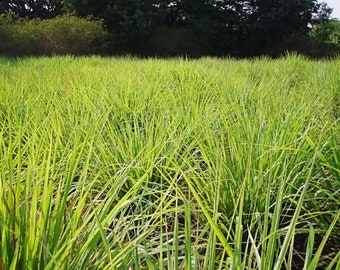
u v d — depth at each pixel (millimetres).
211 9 32281
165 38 29250
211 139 2568
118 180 1688
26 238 1262
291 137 2494
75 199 1560
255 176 2152
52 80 5898
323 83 5551
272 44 31656
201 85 5086
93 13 29219
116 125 3318
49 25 22484
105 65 10547
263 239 1263
